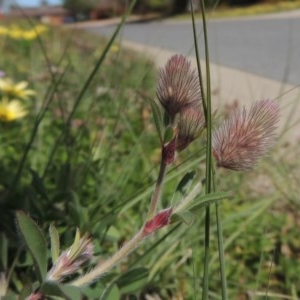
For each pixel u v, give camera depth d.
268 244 0.44
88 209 0.36
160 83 0.18
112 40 0.34
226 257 0.42
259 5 4.46
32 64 0.84
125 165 0.41
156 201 0.18
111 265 0.18
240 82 1.22
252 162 0.18
